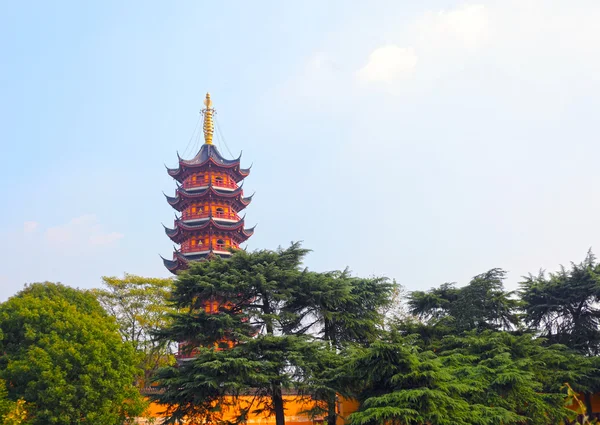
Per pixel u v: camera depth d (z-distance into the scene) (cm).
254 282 3962
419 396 3225
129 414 4212
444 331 4516
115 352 4200
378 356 3450
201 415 3881
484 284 4647
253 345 3628
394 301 5281
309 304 4241
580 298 4950
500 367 3700
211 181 8150
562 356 4278
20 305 4200
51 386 3684
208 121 8738
